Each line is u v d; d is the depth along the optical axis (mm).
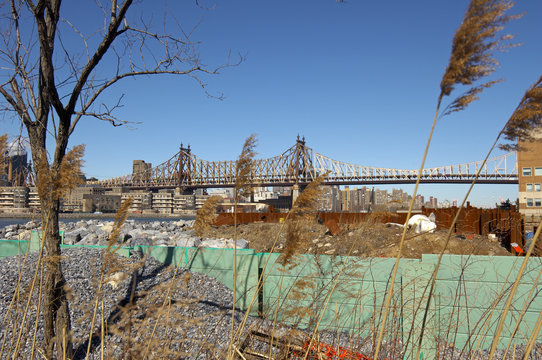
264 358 2629
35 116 3914
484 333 2896
